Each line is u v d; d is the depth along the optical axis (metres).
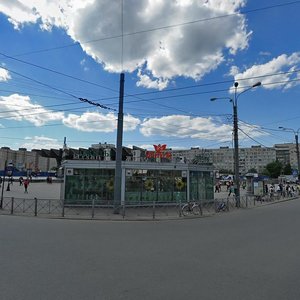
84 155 24.33
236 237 10.15
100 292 4.87
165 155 26.75
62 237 9.80
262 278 5.70
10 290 4.92
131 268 6.27
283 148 87.56
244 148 98.88
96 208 20.19
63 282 5.33
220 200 21.72
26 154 108.62
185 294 4.84
